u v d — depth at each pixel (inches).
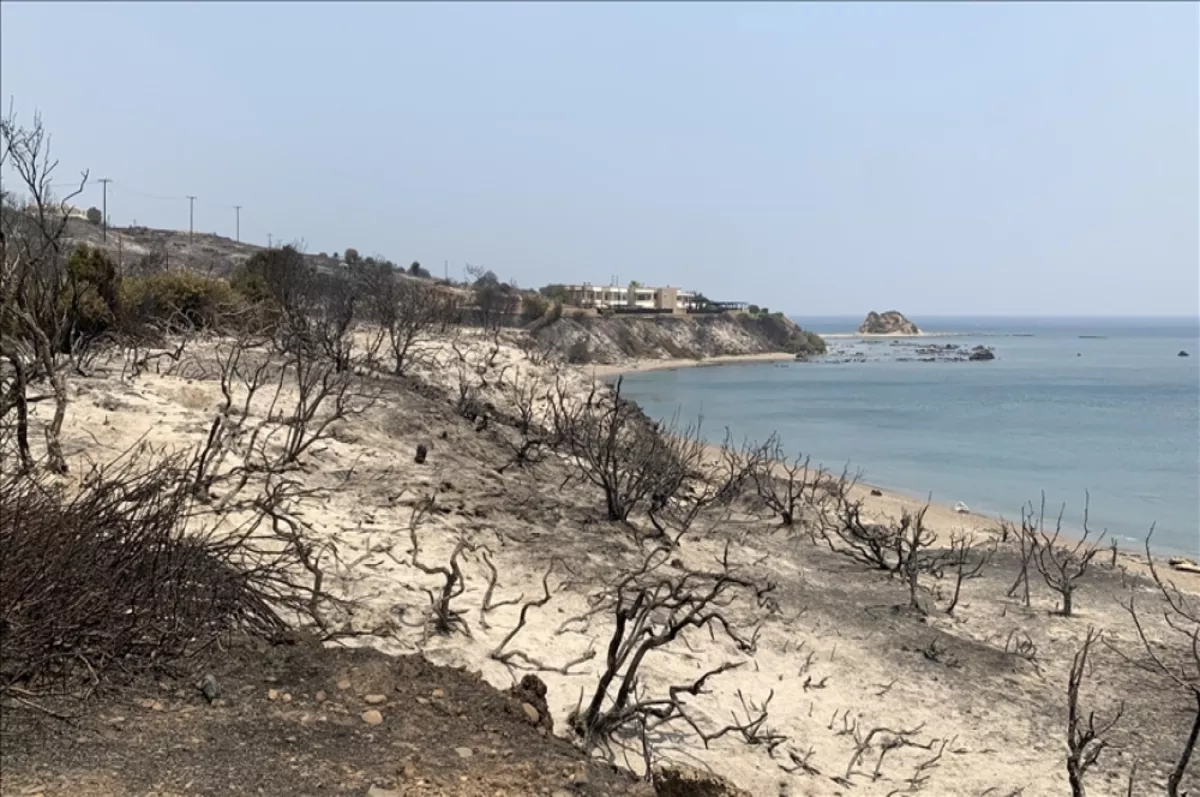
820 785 234.8
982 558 483.5
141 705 163.3
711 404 1862.7
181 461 296.0
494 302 2369.6
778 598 406.6
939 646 366.9
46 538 166.6
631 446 556.1
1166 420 1541.6
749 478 690.8
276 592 227.9
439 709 188.2
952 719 296.7
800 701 291.6
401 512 379.2
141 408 416.2
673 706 232.5
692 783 165.5
